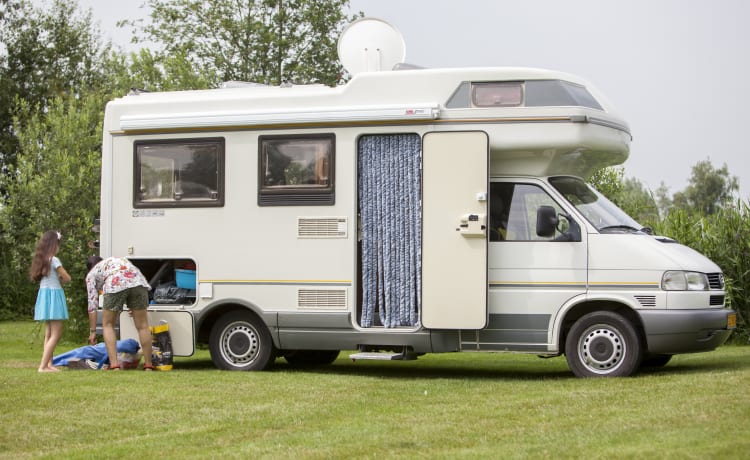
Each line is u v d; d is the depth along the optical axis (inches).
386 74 425.4
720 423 269.4
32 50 1328.7
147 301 448.1
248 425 296.2
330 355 507.5
